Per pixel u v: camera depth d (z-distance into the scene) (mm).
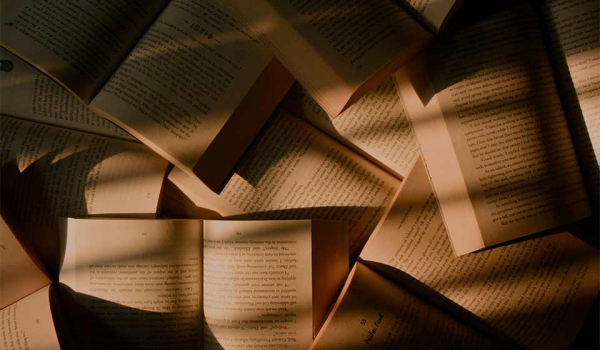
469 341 627
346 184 664
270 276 611
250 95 619
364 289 610
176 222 627
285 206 663
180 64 619
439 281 631
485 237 600
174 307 630
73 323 634
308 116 677
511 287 627
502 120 604
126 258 622
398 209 625
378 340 608
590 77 609
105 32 633
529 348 632
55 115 675
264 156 661
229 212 667
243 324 618
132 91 616
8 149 662
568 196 610
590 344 667
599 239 630
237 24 621
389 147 664
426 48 607
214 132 608
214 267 623
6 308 621
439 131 608
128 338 630
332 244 625
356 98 591
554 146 612
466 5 614
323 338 603
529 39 614
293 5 593
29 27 629
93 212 656
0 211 622
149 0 650
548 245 625
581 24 611
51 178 661
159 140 608
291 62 595
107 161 663
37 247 661
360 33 582
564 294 625
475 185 602
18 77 675
